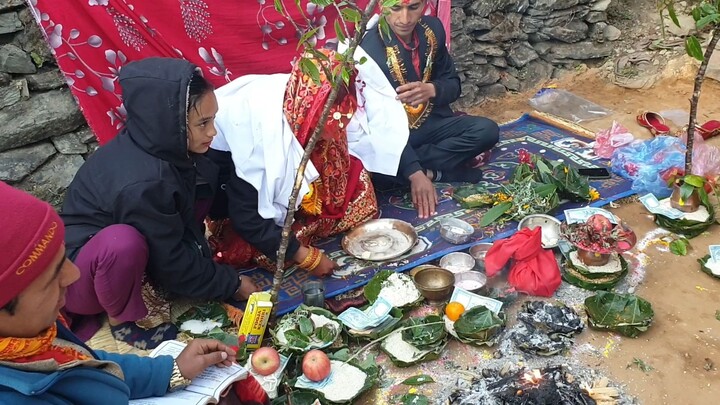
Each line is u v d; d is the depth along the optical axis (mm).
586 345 2551
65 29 3164
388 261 2998
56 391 1411
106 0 3182
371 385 2336
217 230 3072
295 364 2463
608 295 2646
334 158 2938
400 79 3539
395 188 3660
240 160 2658
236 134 2676
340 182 3039
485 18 4730
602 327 2580
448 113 3805
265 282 2947
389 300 2729
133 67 2359
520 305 2768
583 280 2809
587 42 5148
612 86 4980
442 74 3746
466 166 3844
